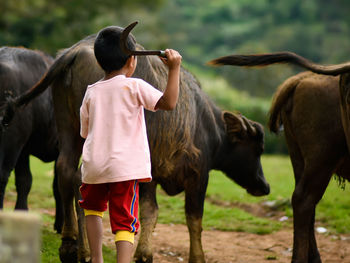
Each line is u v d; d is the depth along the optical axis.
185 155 10.31
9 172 11.57
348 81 9.02
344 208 18.19
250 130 12.30
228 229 15.73
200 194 10.84
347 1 155.75
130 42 7.17
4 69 11.36
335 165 10.16
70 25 50.88
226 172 12.99
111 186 6.85
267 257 12.56
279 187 22.11
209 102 11.98
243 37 156.38
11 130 11.37
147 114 9.38
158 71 9.72
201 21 174.88
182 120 9.88
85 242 8.81
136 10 57.88
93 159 6.71
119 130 6.75
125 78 6.94
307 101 10.23
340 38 141.50
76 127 9.34
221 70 69.38
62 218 12.84
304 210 10.20
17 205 12.56
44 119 12.37
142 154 6.78
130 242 6.74
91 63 9.05
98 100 6.92
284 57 9.43
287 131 11.01
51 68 9.26
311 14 158.38
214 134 11.34
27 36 49.12
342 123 9.50
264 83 64.12
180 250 13.09
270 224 16.38
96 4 51.47
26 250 3.80
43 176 21.78
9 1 46.66
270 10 171.50
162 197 19.38
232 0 179.25
